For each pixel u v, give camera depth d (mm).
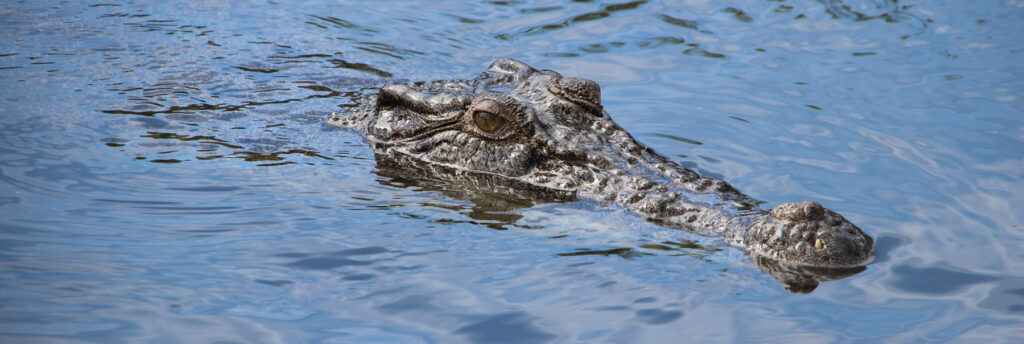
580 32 28453
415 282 12367
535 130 16938
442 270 12781
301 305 11617
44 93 20250
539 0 31844
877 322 11273
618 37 27891
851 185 16609
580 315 11469
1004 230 14438
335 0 31641
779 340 10836
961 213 15195
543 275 12648
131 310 11234
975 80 23531
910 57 25672
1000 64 24797
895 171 17391
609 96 22609
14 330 10570
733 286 12359
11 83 20797
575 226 14562
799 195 16000
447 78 23484
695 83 23656
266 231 14023
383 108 19203
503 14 30469
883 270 12836
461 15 30344
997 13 29750
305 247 13453
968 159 18078
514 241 13953
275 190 15906
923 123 20406
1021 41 26828
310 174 16797
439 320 11305
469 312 11516
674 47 26875
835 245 13086
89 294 11609
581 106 18047
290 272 12594
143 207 14781
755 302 11875
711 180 15844
